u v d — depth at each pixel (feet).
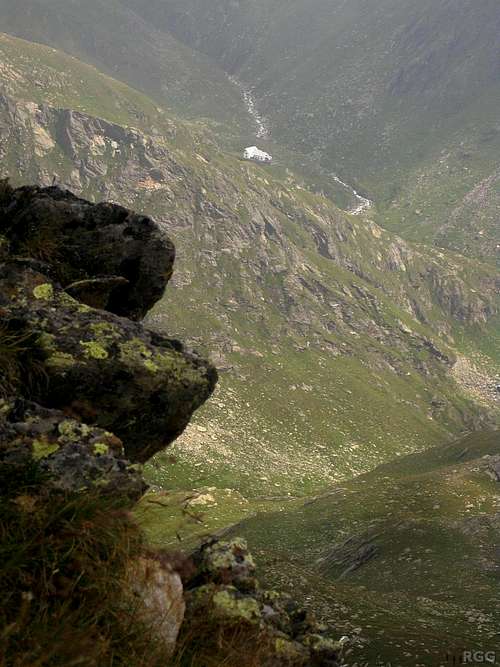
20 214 28.63
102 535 15.21
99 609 14.20
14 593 13.32
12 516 14.64
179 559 17.49
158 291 31.04
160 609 16.03
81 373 21.62
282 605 24.76
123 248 29.66
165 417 23.52
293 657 20.94
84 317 23.35
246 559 23.43
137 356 22.89
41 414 18.10
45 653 12.29
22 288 23.50
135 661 14.20
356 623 111.96
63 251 28.63
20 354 21.07
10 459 16.42
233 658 18.29
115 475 17.10
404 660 89.86
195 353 24.68
